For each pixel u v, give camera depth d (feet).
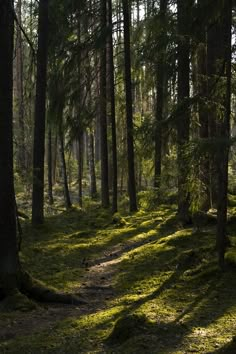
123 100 67.56
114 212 60.75
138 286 30.37
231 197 54.60
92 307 27.09
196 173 32.71
